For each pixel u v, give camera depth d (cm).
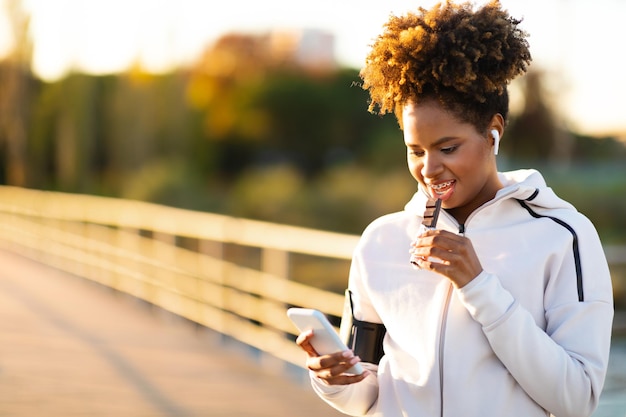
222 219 859
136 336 855
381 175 2962
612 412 452
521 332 181
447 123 185
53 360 714
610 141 3100
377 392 210
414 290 199
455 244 182
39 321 930
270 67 3844
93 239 1384
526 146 2941
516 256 191
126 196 3100
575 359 186
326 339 199
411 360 198
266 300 759
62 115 3688
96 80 3716
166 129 3672
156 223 1105
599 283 192
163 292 1098
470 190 191
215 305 883
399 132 3353
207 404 573
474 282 182
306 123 3747
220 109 3750
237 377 665
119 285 1260
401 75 186
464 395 190
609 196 2081
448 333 192
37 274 1464
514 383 190
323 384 207
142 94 3666
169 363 719
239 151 3744
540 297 190
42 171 3797
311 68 3834
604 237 1859
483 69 184
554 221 192
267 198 2709
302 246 654
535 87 2922
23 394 587
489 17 184
